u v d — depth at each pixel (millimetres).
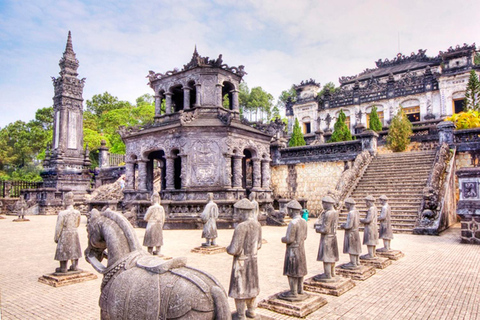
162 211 10438
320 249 7156
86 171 35531
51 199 31062
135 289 3438
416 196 17109
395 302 6340
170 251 11469
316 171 23984
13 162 61375
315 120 54125
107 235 4113
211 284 3348
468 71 41500
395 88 47969
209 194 11805
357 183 20062
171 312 3145
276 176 25688
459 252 10922
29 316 5871
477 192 12562
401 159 21219
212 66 21625
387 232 10219
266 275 8297
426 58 54219
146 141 21578
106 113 59406
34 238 15523
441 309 5953
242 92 67000
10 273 8906
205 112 21344
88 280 8133
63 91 35406
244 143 21172
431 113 44625
